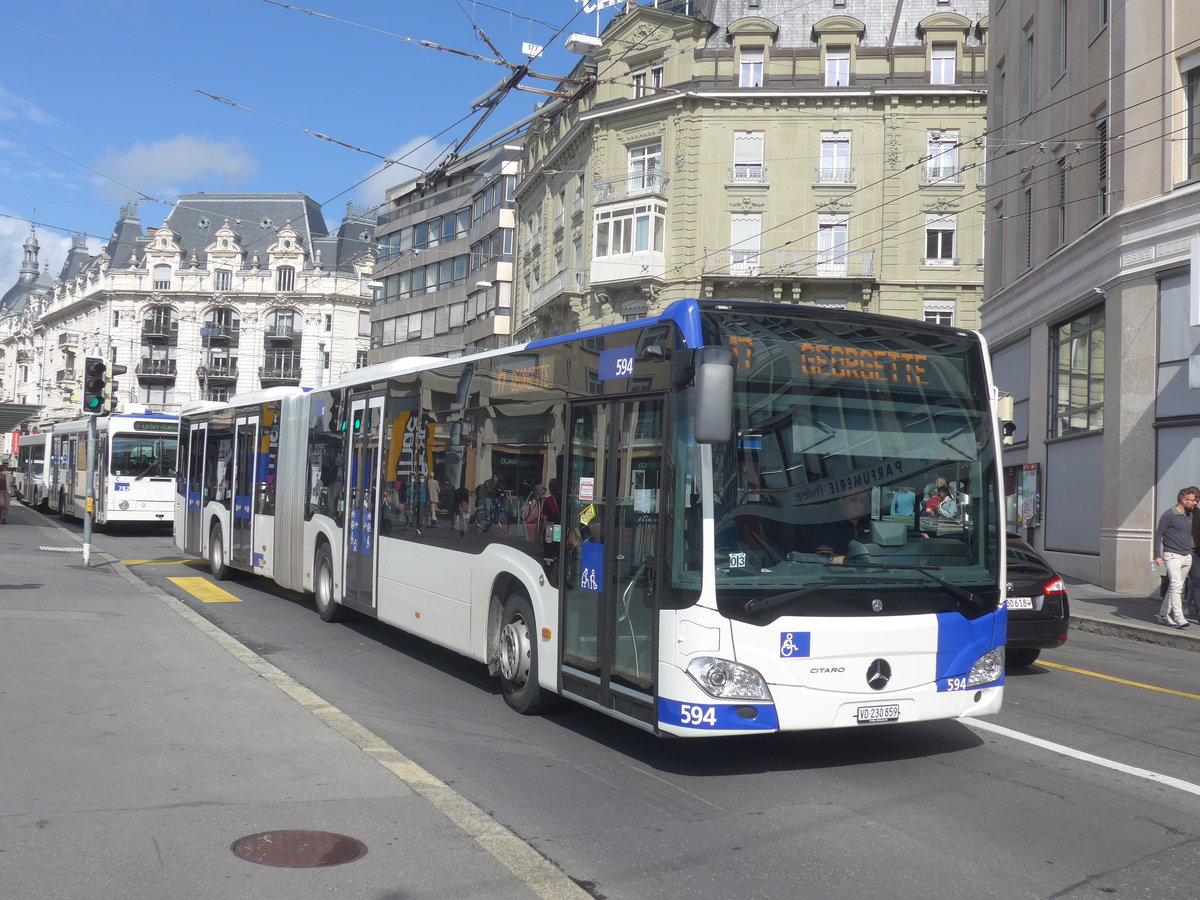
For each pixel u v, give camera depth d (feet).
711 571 19.70
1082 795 20.24
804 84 124.26
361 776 20.01
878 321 22.03
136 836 16.39
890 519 21.26
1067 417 71.77
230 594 50.83
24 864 15.08
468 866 15.57
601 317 130.31
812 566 20.43
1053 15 74.79
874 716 20.44
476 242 180.34
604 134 130.93
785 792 20.07
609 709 22.26
